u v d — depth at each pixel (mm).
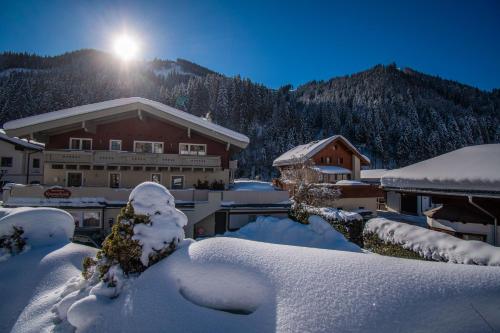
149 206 4531
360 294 2801
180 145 20047
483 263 5172
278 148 72125
